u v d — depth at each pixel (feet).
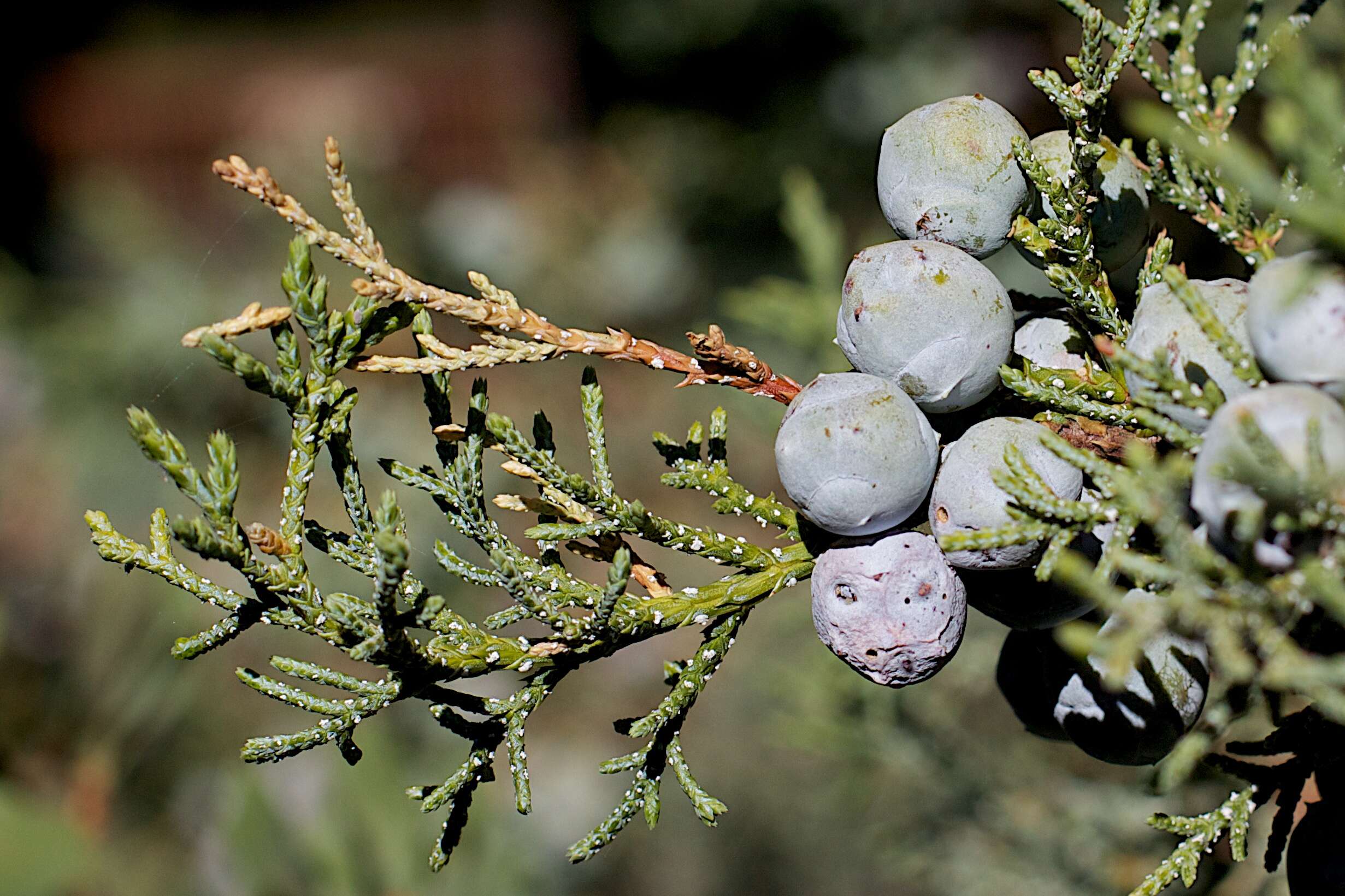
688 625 0.92
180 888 1.23
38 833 1.05
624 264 3.63
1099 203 0.91
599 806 2.32
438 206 4.09
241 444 2.74
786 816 2.00
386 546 0.85
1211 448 0.83
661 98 4.03
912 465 0.87
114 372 2.68
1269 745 0.90
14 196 4.56
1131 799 1.20
